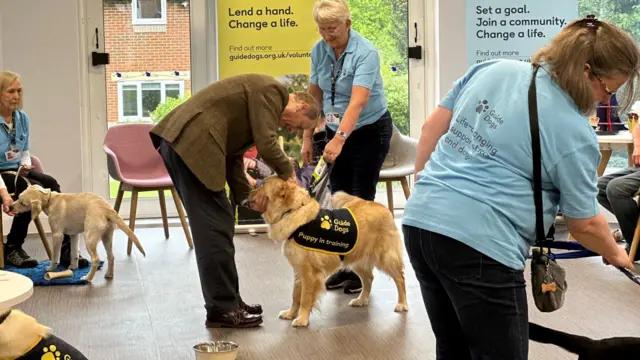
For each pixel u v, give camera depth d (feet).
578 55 5.78
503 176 5.95
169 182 17.54
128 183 17.26
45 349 5.57
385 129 13.42
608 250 6.05
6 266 15.75
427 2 21.43
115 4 20.67
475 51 20.40
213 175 10.92
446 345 6.67
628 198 15.61
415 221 6.19
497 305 5.92
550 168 5.81
